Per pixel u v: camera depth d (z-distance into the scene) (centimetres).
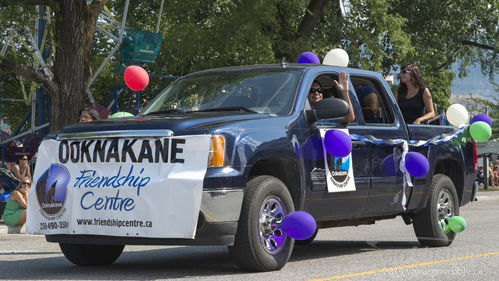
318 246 900
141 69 836
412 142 803
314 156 663
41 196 634
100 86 3291
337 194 692
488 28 3459
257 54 2091
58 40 1531
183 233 557
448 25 3316
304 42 2172
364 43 2447
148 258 782
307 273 618
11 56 1470
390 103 802
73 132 627
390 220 1388
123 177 586
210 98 705
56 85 1515
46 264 733
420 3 3272
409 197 810
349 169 707
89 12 1566
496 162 3488
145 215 569
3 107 3734
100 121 642
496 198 2528
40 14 1566
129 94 3312
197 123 588
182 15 2520
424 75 3422
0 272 665
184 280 577
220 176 570
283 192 624
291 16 2217
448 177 888
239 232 591
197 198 558
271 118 635
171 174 568
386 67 3020
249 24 2077
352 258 748
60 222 618
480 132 885
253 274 604
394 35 2431
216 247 915
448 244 872
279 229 622
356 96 748
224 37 2139
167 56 2656
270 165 650
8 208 1191
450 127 902
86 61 1562
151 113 693
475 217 1474
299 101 673
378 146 750
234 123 599
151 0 3353
